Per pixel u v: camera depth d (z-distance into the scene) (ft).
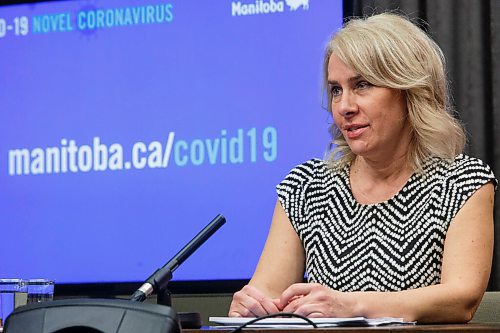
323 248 10.00
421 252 9.53
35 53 15.53
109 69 15.12
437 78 9.86
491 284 13.60
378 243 9.73
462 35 13.98
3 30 15.72
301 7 14.06
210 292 14.08
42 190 15.31
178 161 14.64
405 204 9.80
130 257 14.75
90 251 14.97
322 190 10.34
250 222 14.15
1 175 15.53
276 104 14.15
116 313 5.73
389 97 9.58
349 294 8.41
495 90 13.80
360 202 10.05
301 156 13.99
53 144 15.33
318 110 13.94
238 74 14.38
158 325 5.67
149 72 14.89
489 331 6.83
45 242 15.21
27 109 15.51
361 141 9.60
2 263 15.38
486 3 13.92
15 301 9.04
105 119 15.10
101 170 15.03
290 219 10.40
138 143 14.89
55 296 15.03
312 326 7.50
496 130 13.76
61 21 15.42
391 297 8.48
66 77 15.34
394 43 9.53
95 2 15.26
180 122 14.66
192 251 7.89
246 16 14.38
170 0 14.84
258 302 8.61
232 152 14.33
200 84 14.58
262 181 14.15
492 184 9.65
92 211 15.02
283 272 10.22
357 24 9.80
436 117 9.70
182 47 14.73
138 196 14.80
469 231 9.35
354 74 9.51
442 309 8.61
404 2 14.21
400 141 9.87
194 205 14.48
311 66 13.99
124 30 15.07
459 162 9.82
